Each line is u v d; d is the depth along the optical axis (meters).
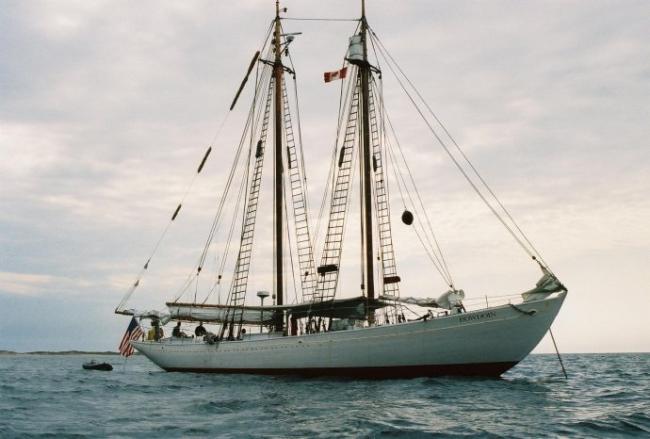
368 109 40.12
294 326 41.25
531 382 31.19
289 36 48.91
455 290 32.88
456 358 30.70
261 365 37.12
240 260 45.56
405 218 35.94
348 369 33.06
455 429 16.97
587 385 32.31
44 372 57.50
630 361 92.12
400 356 31.59
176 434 16.88
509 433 16.33
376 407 21.73
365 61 40.50
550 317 29.47
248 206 46.84
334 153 42.84
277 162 47.12
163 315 44.78
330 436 16.03
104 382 38.31
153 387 33.16
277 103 48.19
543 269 30.41
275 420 19.23
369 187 38.78
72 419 20.08
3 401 26.14
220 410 22.11
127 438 16.27
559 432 16.53
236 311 42.75
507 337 29.84
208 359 41.22
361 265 38.59
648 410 21.05
